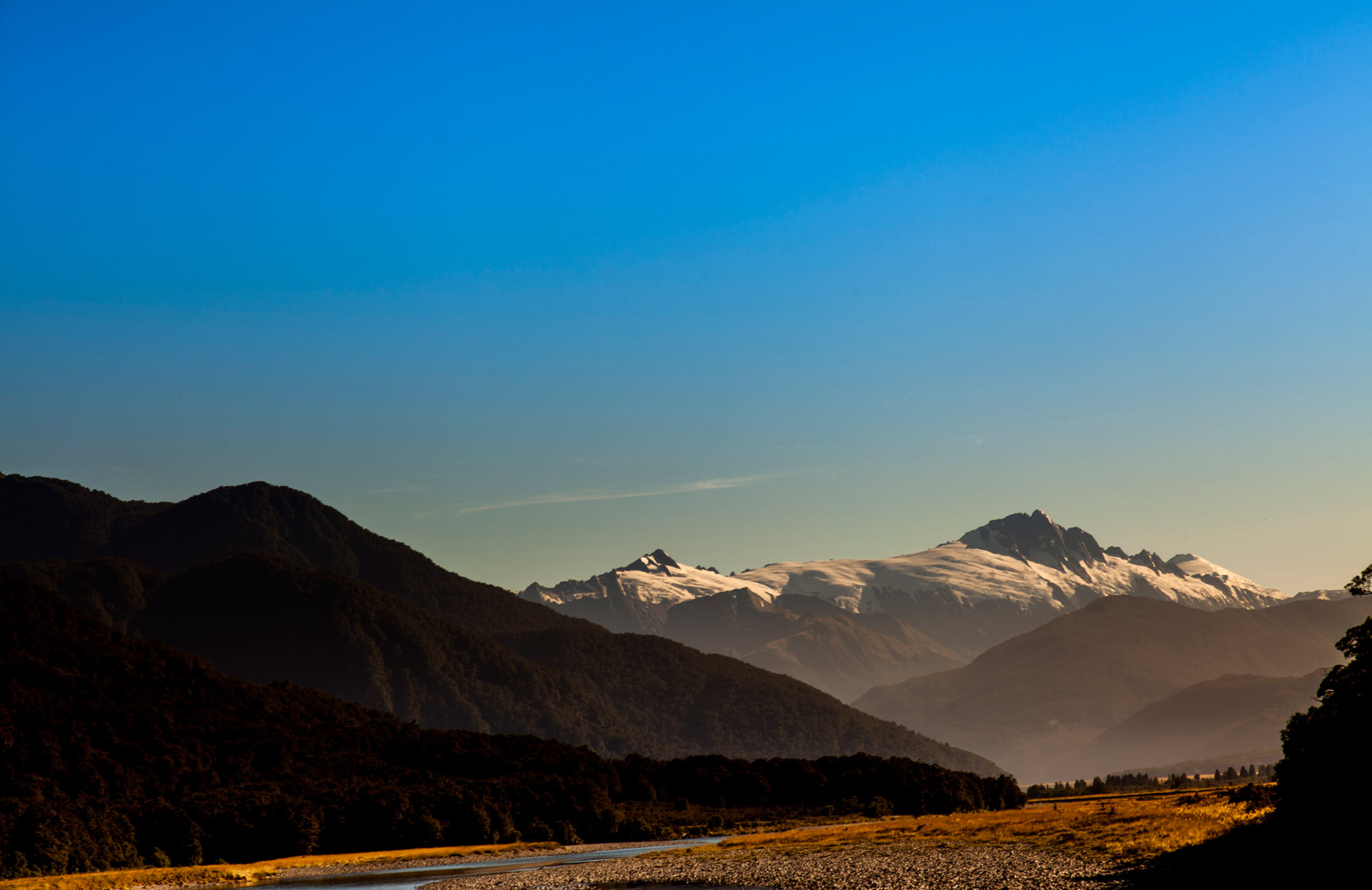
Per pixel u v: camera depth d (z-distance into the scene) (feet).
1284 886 189.37
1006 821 395.34
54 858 390.21
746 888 278.05
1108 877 218.38
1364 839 201.77
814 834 447.83
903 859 301.02
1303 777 211.82
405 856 481.05
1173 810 318.24
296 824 487.20
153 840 450.30
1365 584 218.38
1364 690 206.49
